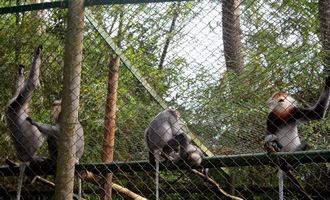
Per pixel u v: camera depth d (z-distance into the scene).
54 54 4.55
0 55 4.58
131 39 4.32
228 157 3.94
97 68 4.91
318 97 4.29
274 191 5.44
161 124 4.59
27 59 4.80
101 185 4.48
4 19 4.37
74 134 3.25
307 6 3.60
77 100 3.28
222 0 3.37
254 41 3.66
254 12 3.45
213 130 4.68
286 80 4.32
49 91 4.98
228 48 3.68
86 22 4.43
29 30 4.31
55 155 4.62
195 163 4.14
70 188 3.19
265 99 4.37
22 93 4.73
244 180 5.52
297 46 3.79
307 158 3.62
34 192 5.46
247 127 4.57
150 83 4.58
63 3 3.71
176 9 3.54
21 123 4.87
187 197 5.76
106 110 4.33
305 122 4.28
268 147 3.90
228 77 3.97
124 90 4.95
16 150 4.90
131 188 5.53
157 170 4.23
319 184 5.03
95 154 5.35
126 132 5.01
